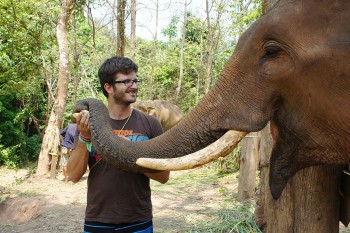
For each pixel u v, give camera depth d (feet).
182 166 6.69
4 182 41.45
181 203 24.62
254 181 23.36
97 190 8.97
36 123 56.29
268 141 13.34
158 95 83.71
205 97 7.27
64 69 39.55
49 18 46.88
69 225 22.26
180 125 7.22
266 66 6.72
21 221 25.45
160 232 18.86
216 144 6.85
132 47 45.03
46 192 30.32
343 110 6.18
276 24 6.57
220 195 26.40
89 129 7.90
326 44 6.16
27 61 51.57
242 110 6.90
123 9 41.09
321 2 6.33
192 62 84.17
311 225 8.96
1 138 56.13
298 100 6.53
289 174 7.09
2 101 56.13
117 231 8.98
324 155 6.65
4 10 45.80
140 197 9.07
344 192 8.64
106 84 8.97
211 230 18.21
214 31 66.03
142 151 7.07
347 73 6.05
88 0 44.91
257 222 17.22
